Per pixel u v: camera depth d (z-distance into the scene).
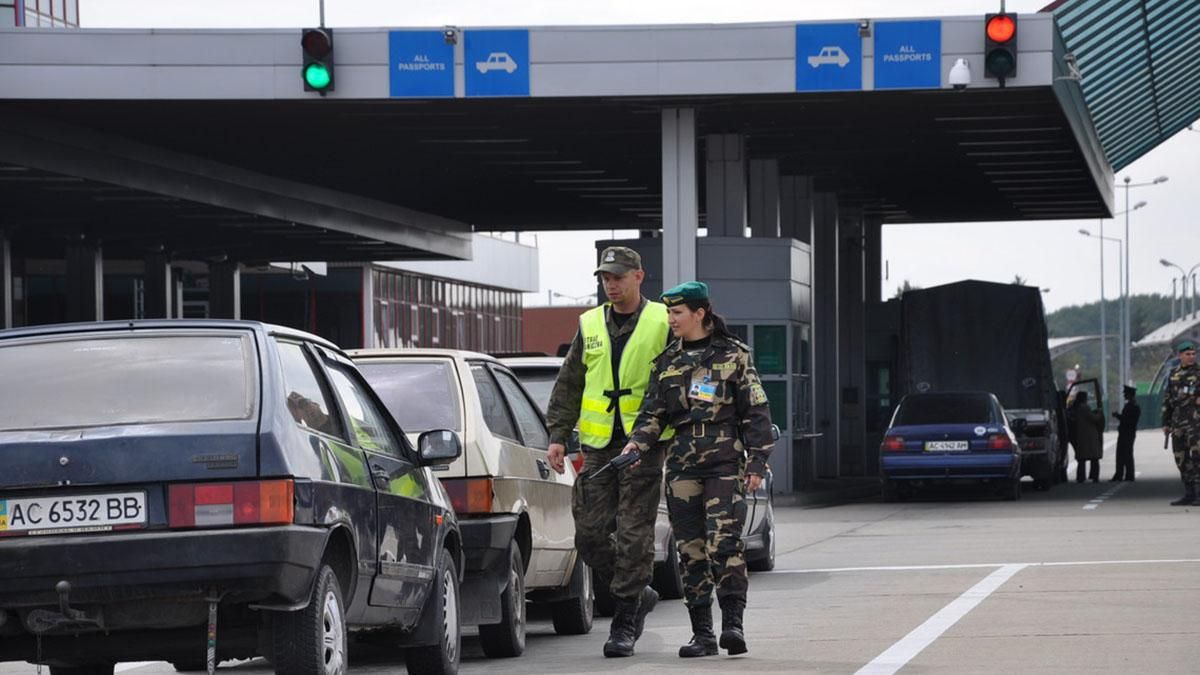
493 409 24.61
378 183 90.50
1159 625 24.19
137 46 58.78
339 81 58.97
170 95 58.88
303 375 18.08
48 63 58.84
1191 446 56.84
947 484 64.44
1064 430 79.62
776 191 78.31
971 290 72.75
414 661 20.84
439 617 20.69
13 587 16.00
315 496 16.67
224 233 98.75
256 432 16.42
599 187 93.19
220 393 16.89
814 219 89.50
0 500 16.17
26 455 16.23
